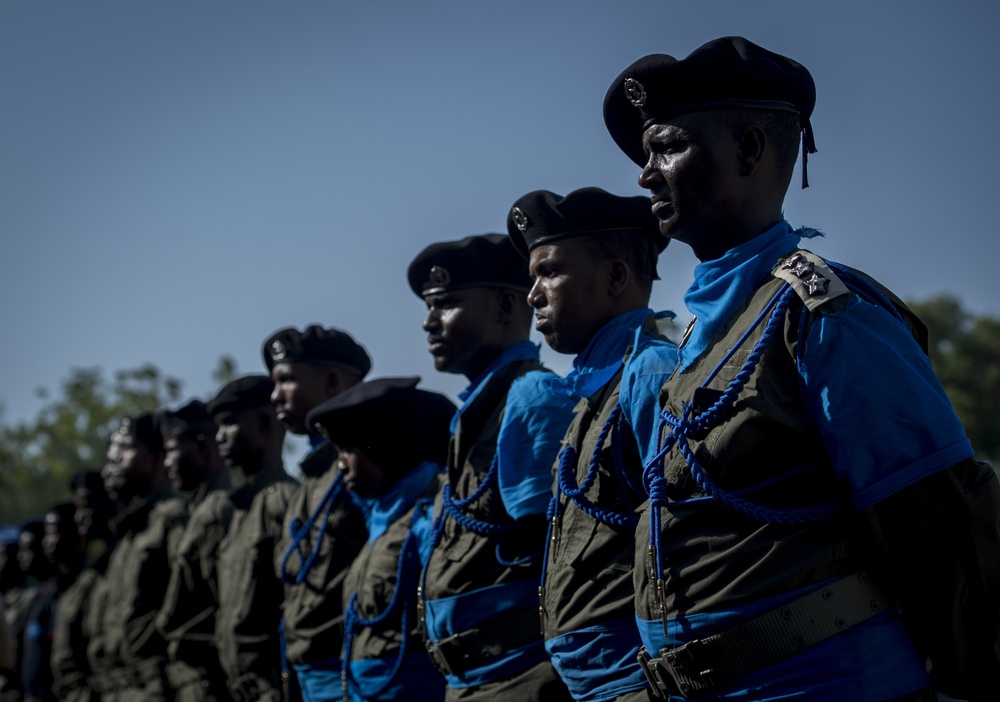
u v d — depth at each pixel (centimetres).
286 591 579
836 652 241
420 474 515
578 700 343
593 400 354
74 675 994
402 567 484
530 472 394
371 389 513
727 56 271
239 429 680
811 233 285
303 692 561
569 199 380
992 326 3575
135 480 883
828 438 243
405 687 481
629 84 283
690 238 283
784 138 279
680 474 261
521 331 478
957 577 233
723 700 251
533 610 402
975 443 3209
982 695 242
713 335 270
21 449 2489
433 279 474
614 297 383
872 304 247
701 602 253
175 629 726
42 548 1175
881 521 237
